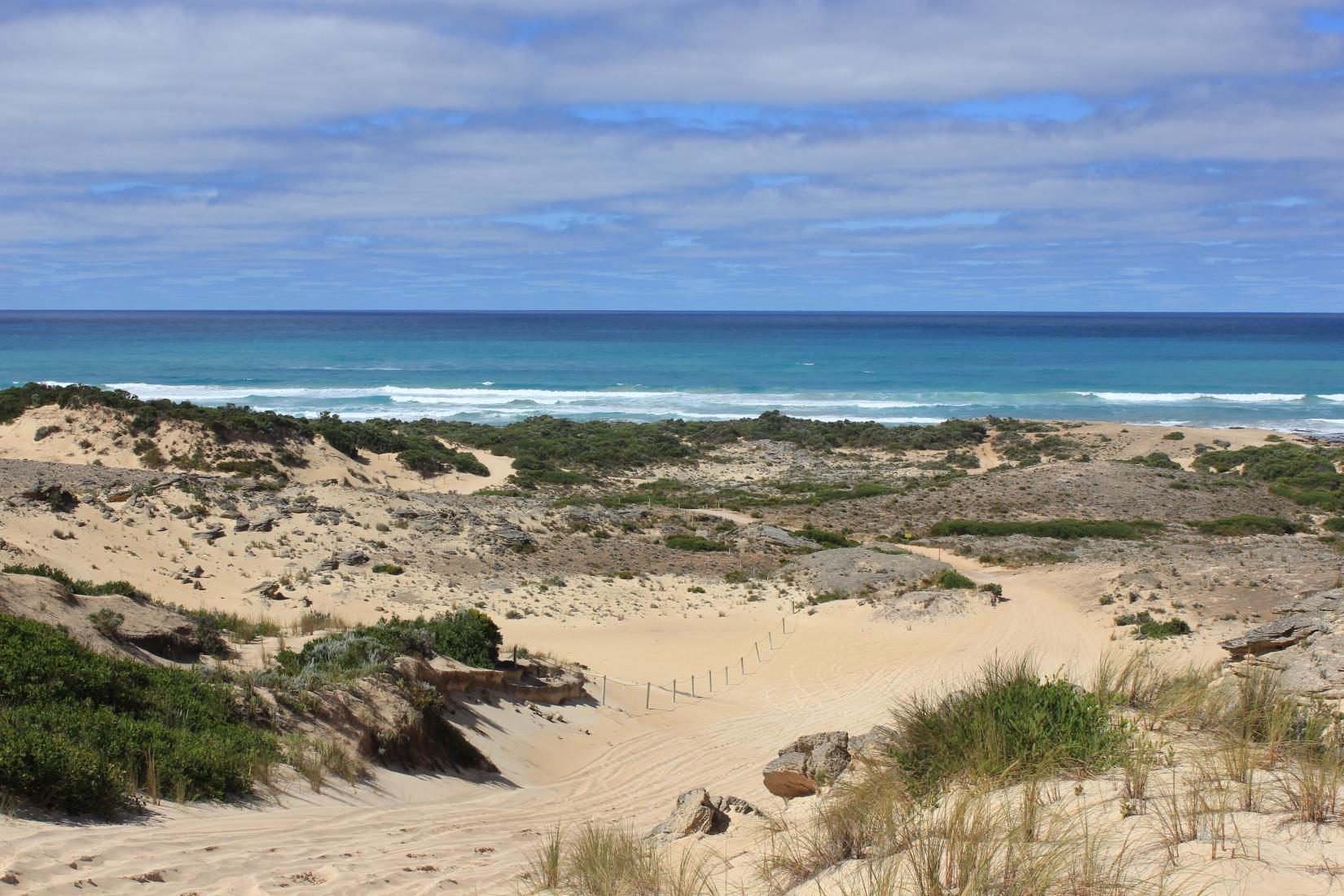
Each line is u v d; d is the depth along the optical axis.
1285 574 29.66
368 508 38.66
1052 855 4.73
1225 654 19.22
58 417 52.03
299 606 26.69
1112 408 98.25
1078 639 25.36
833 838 6.21
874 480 65.06
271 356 146.00
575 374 126.56
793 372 130.25
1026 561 39.12
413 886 6.66
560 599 31.58
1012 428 80.25
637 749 16.78
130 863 6.11
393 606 28.02
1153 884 4.44
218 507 35.03
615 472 67.56
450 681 16.36
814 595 33.53
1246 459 66.31
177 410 53.22
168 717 10.09
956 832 5.23
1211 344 187.50
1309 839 4.68
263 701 11.57
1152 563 34.53
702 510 53.12
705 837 7.86
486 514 41.41
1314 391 110.19
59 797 6.95
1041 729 6.95
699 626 29.88
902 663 24.69
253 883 6.17
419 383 114.38
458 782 12.45
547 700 18.70
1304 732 6.57
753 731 18.58
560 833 8.86
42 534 28.12
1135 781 5.82
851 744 9.23
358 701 12.49
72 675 9.63
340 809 9.31
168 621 14.70
